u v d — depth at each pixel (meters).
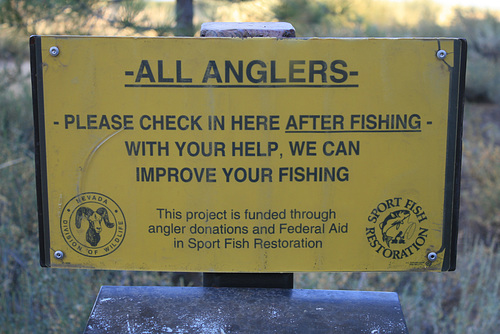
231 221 1.50
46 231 1.50
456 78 1.47
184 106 1.46
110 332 1.44
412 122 1.48
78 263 1.52
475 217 4.88
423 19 9.96
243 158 1.48
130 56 1.45
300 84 1.46
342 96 1.46
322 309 1.53
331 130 1.47
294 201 1.50
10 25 3.72
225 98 1.46
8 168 3.92
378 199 1.50
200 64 1.45
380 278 3.73
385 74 1.46
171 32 3.67
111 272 3.52
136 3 3.64
